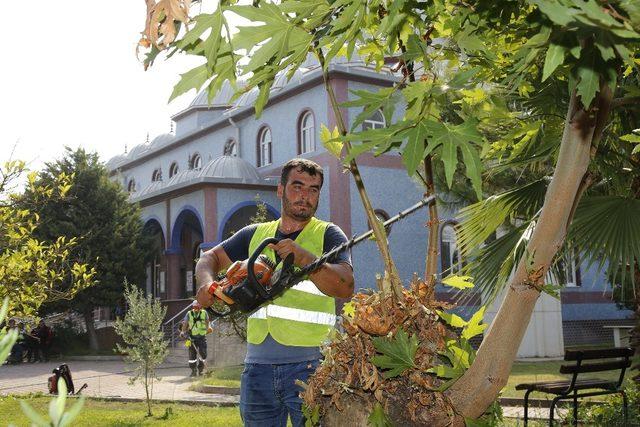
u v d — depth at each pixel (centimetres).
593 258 520
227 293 277
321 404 230
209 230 2641
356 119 202
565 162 213
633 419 754
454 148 177
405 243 2495
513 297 212
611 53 144
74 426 912
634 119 533
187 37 173
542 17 154
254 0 189
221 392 1356
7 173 786
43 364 2494
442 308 232
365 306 225
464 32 234
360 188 238
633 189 565
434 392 216
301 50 199
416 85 200
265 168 2861
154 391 1443
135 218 3123
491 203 591
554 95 468
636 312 770
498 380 212
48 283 903
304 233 339
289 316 330
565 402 931
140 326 1089
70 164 3012
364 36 261
